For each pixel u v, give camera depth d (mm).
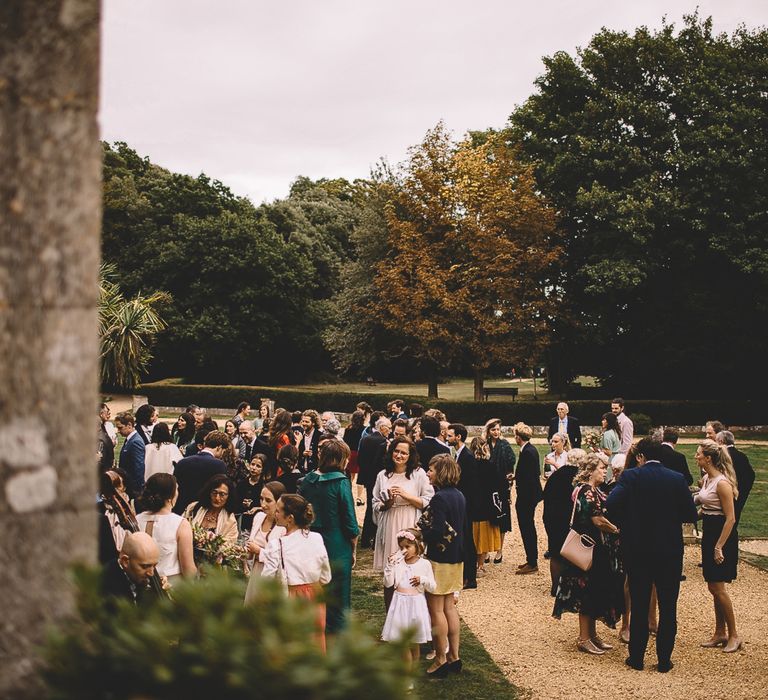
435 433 9703
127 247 51844
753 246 30000
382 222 38312
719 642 7723
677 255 32062
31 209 1893
